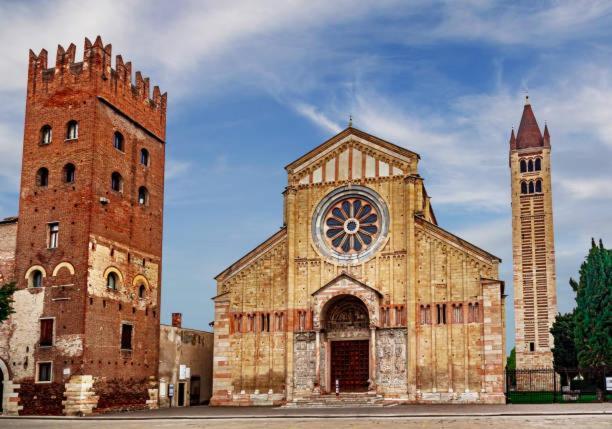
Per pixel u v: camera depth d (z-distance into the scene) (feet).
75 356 194.70
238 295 230.27
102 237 207.82
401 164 223.10
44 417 183.52
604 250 246.88
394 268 216.95
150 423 159.53
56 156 212.43
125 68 227.40
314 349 218.18
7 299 193.36
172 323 278.05
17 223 213.25
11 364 202.59
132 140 227.81
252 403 220.84
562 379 344.28
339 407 200.13
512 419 144.15
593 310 238.48
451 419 147.95
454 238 211.82
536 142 433.07
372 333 211.41
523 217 424.87
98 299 202.90
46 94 218.79
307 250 227.20
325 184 230.48
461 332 205.77
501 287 209.97
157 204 237.66
